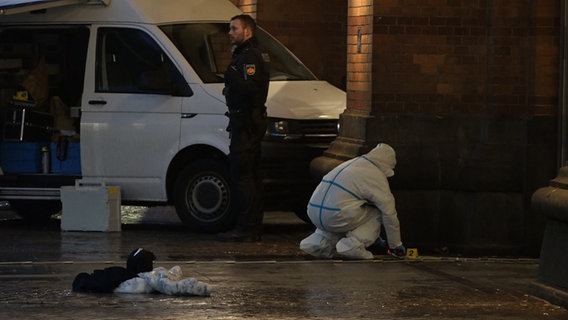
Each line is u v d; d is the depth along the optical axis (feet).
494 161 79.05
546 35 78.33
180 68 83.61
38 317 52.34
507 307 56.08
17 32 87.76
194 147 83.15
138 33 84.84
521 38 79.71
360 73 81.92
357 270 66.28
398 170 79.46
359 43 82.12
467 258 74.69
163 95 83.71
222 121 82.33
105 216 84.23
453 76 80.74
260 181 80.48
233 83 77.97
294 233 86.58
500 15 79.61
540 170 79.00
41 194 86.33
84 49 86.38
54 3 82.74
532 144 78.84
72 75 87.86
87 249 76.07
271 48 91.09
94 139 84.64
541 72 78.59
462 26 80.64
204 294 57.82
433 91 80.64
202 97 82.94
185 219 83.97
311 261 70.13
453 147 80.48
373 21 79.87
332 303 56.39
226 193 83.35
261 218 81.15
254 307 55.21
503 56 79.77
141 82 83.35
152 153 83.97
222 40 86.02
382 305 56.13
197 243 79.77
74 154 86.69
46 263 68.39
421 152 79.87
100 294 58.08
